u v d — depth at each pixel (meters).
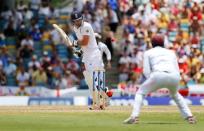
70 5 104.75
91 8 100.38
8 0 104.38
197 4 103.38
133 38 96.50
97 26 97.94
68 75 93.25
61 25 101.06
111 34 94.00
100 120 43.16
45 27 101.31
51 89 91.19
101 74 52.34
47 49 97.69
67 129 36.41
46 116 46.44
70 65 93.88
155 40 40.41
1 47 97.25
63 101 82.50
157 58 39.78
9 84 93.81
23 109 55.66
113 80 93.81
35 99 83.44
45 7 103.25
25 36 99.50
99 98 52.69
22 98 83.56
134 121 39.84
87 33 50.81
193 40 98.25
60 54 96.94
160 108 57.09
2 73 93.19
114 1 101.06
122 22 99.69
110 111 51.00
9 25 101.31
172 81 39.59
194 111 53.03
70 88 89.12
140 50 94.69
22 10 103.25
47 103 83.19
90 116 46.66
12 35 100.88
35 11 103.19
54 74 93.12
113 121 42.38
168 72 39.47
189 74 91.94
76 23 50.75
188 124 40.31
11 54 98.31
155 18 99.81
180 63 92.00
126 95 85.50
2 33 101.12
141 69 91.94
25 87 90.69
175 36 98.75
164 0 102.56
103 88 52.59
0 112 51.19
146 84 39.72
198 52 95.44
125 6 101.31
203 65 93.44
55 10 104.06
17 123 40.56
